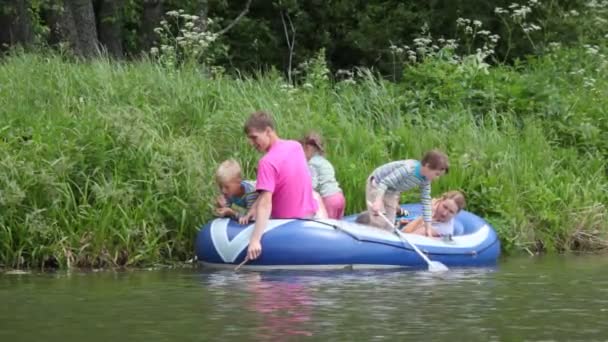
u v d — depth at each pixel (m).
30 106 14.18
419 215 13.26
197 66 16.64
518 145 15.80
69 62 16.38
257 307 8.78
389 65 25.38
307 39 28.14
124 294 9.60
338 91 17.30
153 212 12.46
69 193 12.25
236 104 15.18
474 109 17.19
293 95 16.25
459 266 12.04
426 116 16.67
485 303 9.03
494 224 13.94
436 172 12.07
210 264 11.91
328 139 14.77
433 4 24.62
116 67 16.44
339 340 7.38
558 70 19.53
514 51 23.39
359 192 13.84
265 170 11.60
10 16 20.84
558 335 7.61
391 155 15.05
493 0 23.53
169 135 13.79
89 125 12.95
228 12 27.50
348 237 11.60
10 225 11.97
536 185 15.09
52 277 11.01
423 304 8.95
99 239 12.05
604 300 9.24
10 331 7.78
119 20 22.83
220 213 12.27
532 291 9.79
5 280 10.73
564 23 22.42
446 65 17.80
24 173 12.13
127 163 12.75
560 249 14.33
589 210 14.72
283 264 11.47
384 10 26.75
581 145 16.72
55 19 20.48
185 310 8.65
